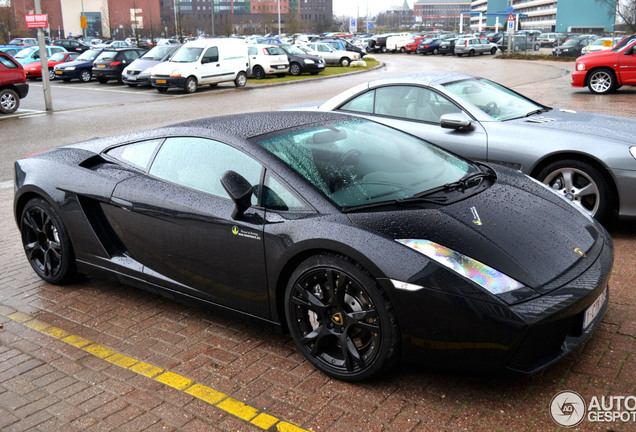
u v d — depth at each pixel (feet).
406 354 8.97
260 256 10.15
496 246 9.02
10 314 12.76
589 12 318.04
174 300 13.06
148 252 12.16
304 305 9.79
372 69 105.50
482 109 18.29
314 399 9.16
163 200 11.58
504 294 8.34
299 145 11.02
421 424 8.41
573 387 9.17
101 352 10.94
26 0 233.35
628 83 51.42
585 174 16.06
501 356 8.29
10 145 36.91
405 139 12.42
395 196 10.07
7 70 52.01
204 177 11.31
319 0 511.81
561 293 8.56
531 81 69.00
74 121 47.29
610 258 9.93
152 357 10.68
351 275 9.09
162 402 9.25
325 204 9.76
